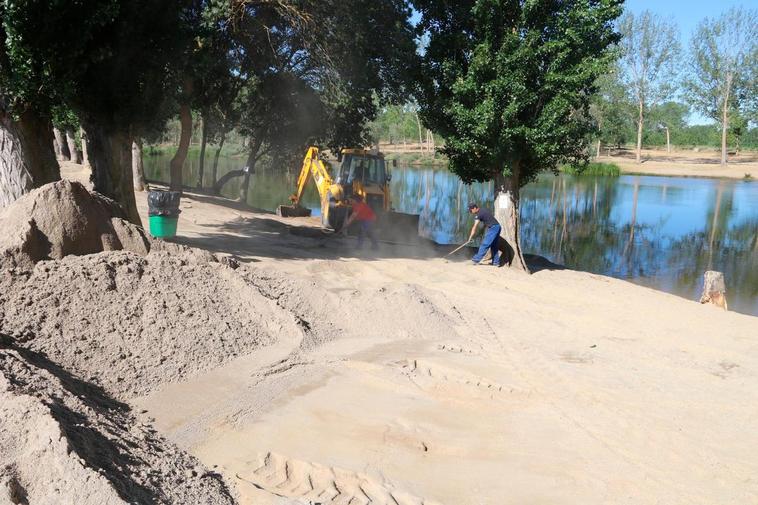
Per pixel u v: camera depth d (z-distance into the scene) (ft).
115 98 37.65
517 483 15.39
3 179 31.09
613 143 276.82
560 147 45.06
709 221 89.71
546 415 19.65
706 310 36.40
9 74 30.32
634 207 106.73
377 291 29.43
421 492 14.62
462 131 45.19
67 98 32.48
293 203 77.51
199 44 58.23
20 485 11.29
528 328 30.01
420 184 149.69
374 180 64.18
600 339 28.71
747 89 220.43
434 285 38.24
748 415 20.22
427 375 22.50
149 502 11.81
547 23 43.45
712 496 15.24
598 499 14.89
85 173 88.79
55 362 17.46
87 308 20.03
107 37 34.94
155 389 18.12
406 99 63.57
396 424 18.08
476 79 43.16
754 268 58.85
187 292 23.08
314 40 63.31
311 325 25.44
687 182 165.58
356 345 24.88
